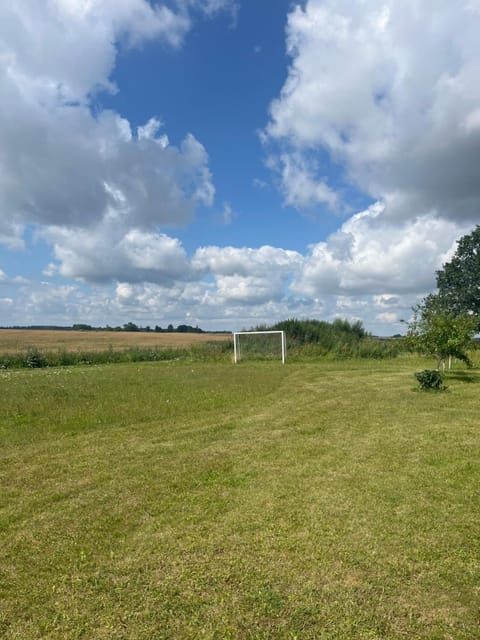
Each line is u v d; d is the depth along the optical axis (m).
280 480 5.51
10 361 25.62
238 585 3.32
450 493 5.00
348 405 10.51
